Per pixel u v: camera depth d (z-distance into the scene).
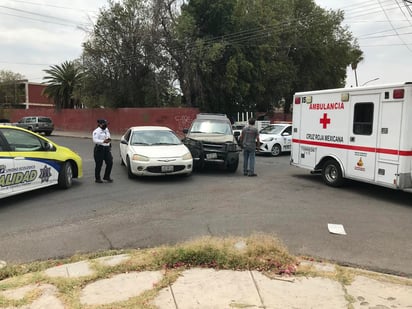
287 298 3.82
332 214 7.21
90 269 4.47
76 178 10.20
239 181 10.66
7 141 7.61
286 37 34.09
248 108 32.94
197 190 9.32
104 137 10.09
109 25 30.33
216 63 30.02
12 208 7.46
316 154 10.36
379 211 7.50
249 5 30.81
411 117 7.81
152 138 11.44
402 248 5.45
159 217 6.90
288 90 34.84
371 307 3.66
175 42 29.05
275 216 7.02
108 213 7.15
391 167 8.15
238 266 4.50
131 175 10.75
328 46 37.44
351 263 4.89
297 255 5.10
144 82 31.25
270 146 17.53
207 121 13.62
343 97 9.33
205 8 29.38
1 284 4.11
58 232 6.02
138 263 4.59
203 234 5.94
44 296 3.83
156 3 29.36
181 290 3.97
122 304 3.68
